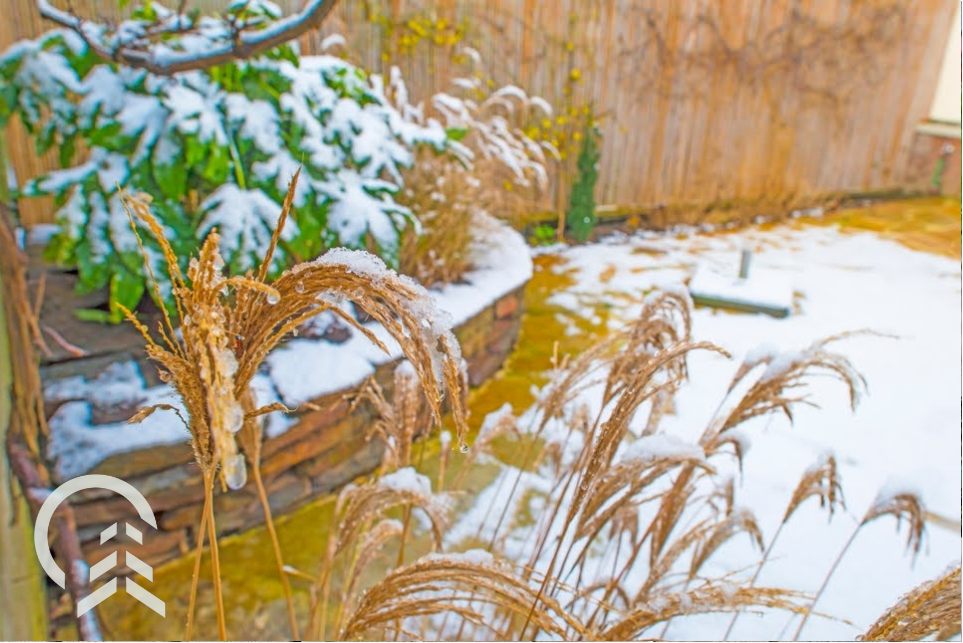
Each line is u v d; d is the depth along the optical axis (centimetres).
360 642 78
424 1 372
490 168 346
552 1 427
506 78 426
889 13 583
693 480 115
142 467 162
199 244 187
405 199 272
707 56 511
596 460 78
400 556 110
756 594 76
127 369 187
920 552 193
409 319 45
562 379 126
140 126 185
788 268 445
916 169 667
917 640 76
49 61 182
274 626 154
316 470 201
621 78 478
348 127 222
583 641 72
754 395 107
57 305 214
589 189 464
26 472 79
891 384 294
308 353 207
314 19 145
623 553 178
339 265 46
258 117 201
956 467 235
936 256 479
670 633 154
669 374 108
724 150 551
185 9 210
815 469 115
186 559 174
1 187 82
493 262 311
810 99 579
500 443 233
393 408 118
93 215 182
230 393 42
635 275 415
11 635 62
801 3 539
